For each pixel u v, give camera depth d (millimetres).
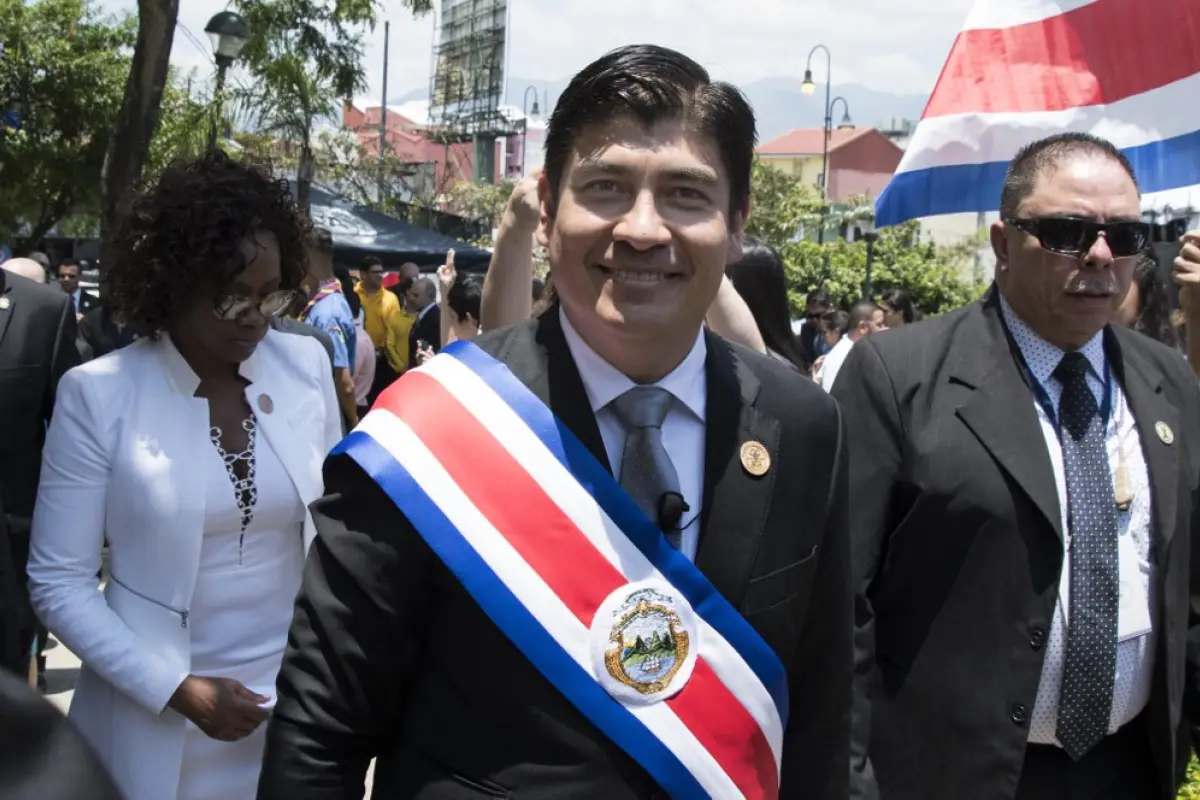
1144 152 4203
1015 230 2531
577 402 1733
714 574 1697
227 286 2453
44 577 2438
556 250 1698
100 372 2506
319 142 27500
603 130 1643
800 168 60250
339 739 1666
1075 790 2473
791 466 1768
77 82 19781
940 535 2486
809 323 11758
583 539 1661
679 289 1656
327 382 2773
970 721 2438
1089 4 4246
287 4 14172
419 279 10953
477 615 1648
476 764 1620
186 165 2557
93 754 609
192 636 2486
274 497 2551
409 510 1637
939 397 2533
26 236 23453
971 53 4363
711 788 1646
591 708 1616
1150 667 2480
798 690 1852
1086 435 2498
